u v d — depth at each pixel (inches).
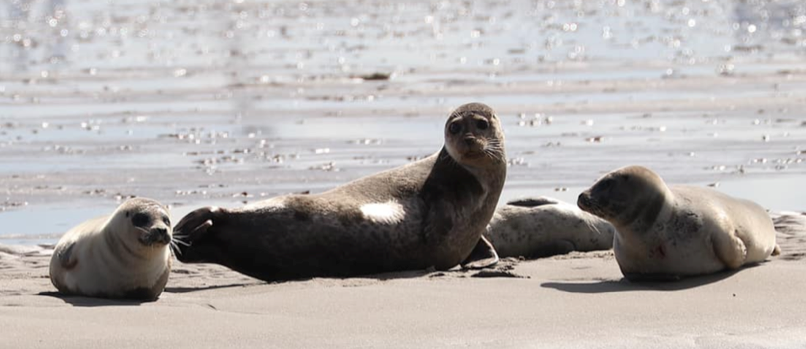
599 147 2952.8
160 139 3198.8
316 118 3597.4
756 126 3282.5
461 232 1646.2
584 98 3993.6
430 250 1626.5
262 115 3681.1
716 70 4837.6
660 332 1138.7
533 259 1769.2
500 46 6284.5
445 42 6550.2
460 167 1652.3
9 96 4281.5
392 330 1157.1
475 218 1659.7
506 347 1088.8
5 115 3745.1
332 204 1599.4
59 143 3147.1
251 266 1579.7
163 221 1338.6
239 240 1567.4
